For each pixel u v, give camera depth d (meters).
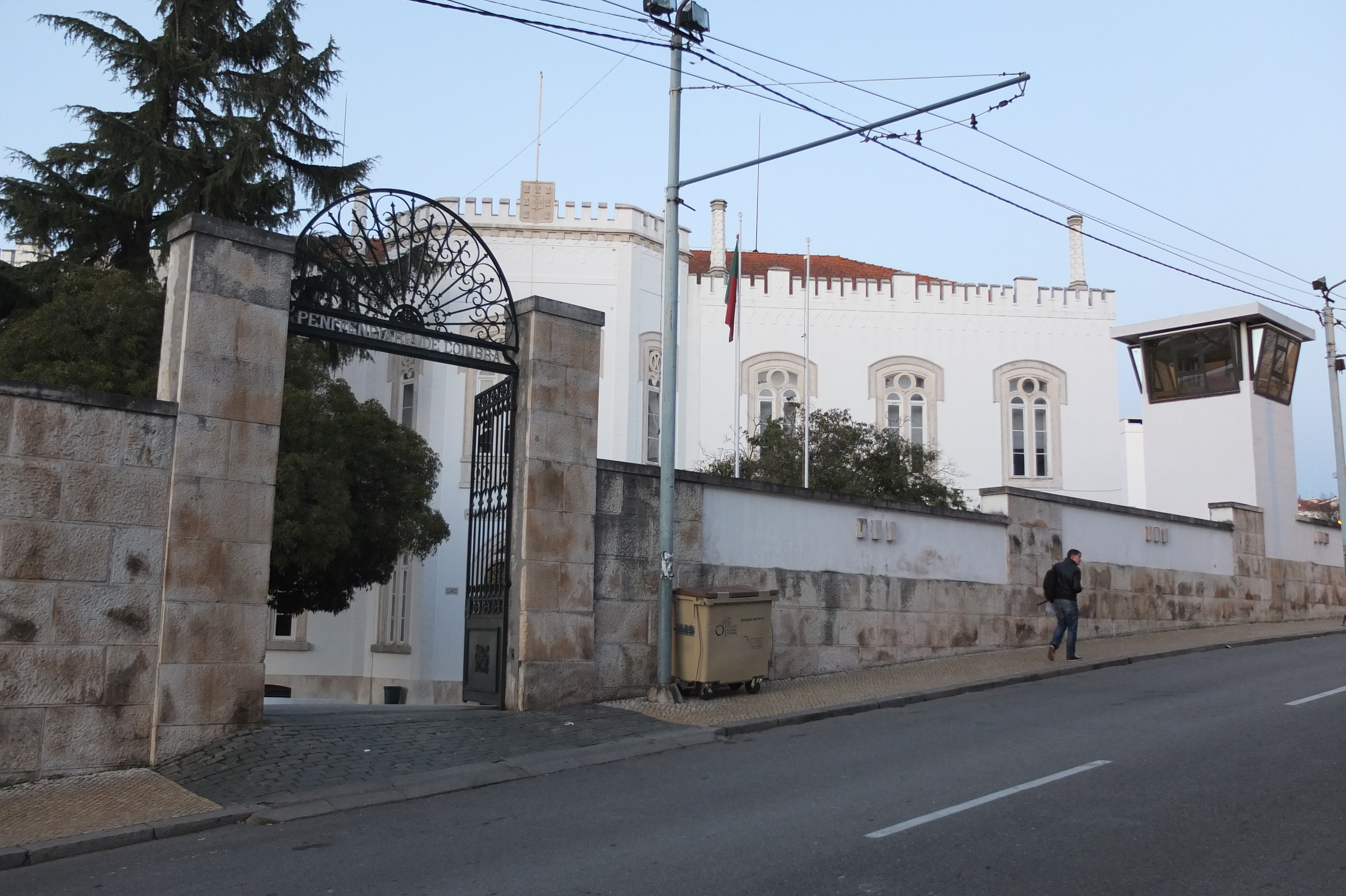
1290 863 6.79
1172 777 9.26
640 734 12.04
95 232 23.11
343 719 12.06
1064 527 21.20
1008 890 6.36
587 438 14.09
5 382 9.80
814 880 6.62
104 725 9.97
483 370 13.59
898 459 29.25
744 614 14.60
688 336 34.66
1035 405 36.56
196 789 9.41
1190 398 27.59
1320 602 28.14
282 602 21.44
